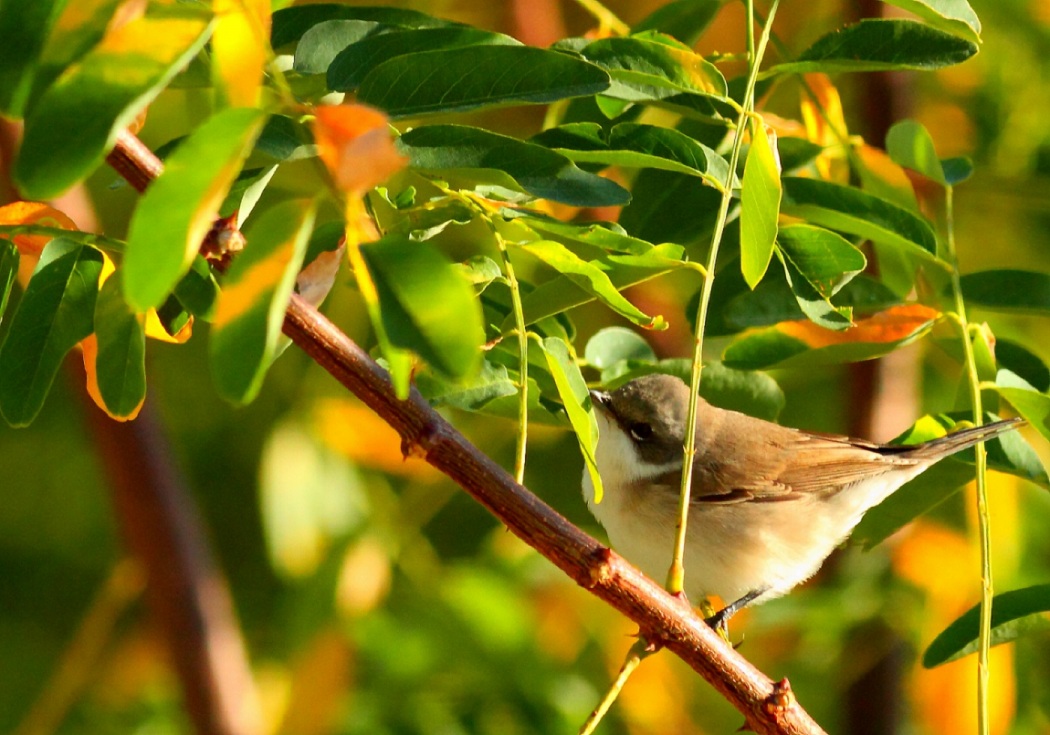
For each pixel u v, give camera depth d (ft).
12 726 39.91
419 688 33.68
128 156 18.67
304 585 34.32
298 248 13.79
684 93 22.79
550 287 22.20
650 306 37.32
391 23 22.27
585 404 21.24
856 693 36.99
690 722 35.01
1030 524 34.14
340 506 35.47
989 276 26.04
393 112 18.61
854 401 38.42
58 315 20.15
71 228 21.04
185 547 35.63
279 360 39.73
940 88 39.19
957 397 25.59
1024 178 37.22
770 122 27.99
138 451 34.99
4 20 16.02
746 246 20.11
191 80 20.43
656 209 25.88
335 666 33.35
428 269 13.83
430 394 23.17
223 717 35.45
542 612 34.78
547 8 38.55
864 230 24.95
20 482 42.78
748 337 25.46
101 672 38.99
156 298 12.87
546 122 27.12
